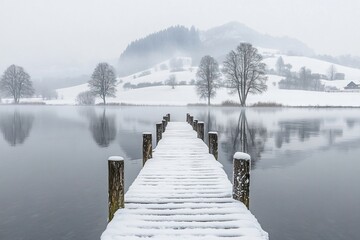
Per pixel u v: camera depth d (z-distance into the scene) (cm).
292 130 2947
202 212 639
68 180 1300
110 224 582
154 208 660
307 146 2108
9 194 1114
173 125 2642
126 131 2952
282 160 1673
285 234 803
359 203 1027
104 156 1805
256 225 587
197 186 811
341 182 1267
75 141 2367
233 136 2564
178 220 604
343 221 882
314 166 1539
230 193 753
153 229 565
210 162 1098
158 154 1255
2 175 1382
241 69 6266
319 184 1238
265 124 3469
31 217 909
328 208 981
